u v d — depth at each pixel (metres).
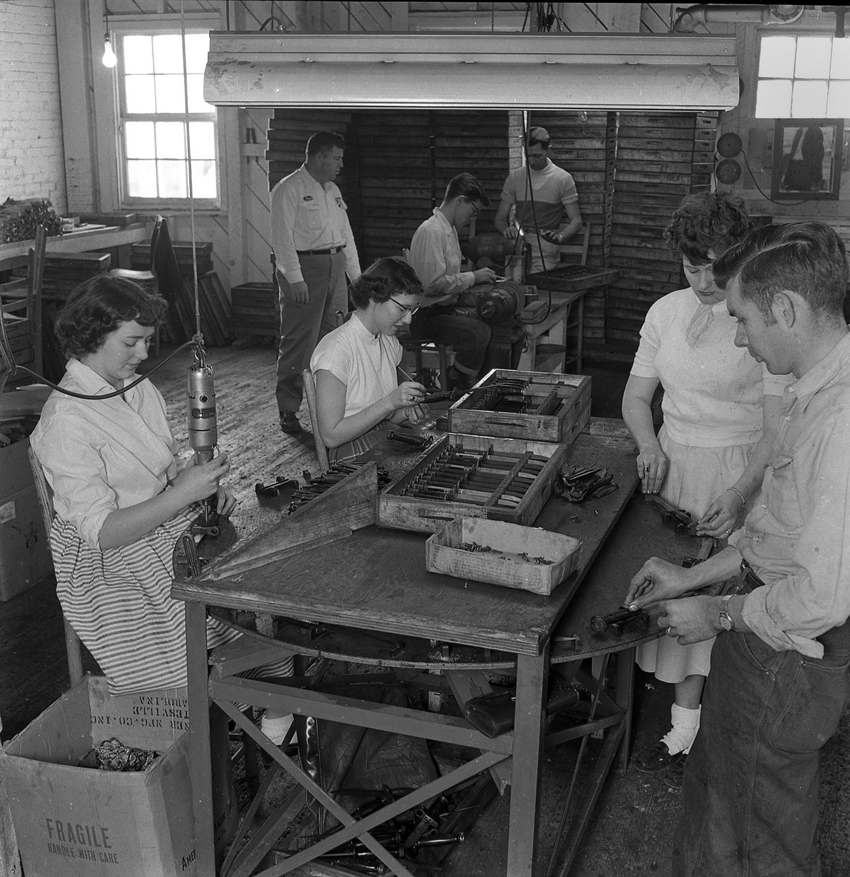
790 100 7.70
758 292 1.95
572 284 6.88
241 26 9.01
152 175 9.56
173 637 2.71
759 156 7.75
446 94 2.94
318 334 6.38
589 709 3.13
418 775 2.72
